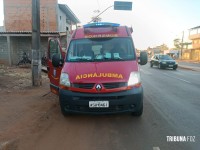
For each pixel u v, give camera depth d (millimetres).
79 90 5242
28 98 8211
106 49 6430
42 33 20062
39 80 10562
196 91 10195
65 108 5539
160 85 12094
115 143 4430
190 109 6883
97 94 5160
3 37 21797
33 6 9953
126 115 6129
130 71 5461
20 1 23953
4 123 5562
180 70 24734
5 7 24016
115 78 5219
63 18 27500
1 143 4426
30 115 6215
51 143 4445
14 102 7605
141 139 4605
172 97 8742
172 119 5863
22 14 24062
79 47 6547
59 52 7082
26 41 22703
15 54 22516
